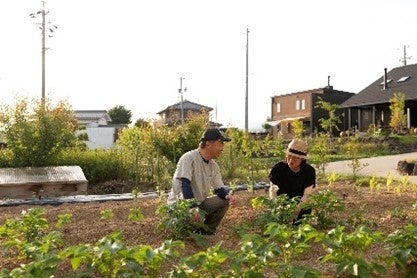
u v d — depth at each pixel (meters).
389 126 37.44
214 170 6.09
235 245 5.47
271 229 4.24
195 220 5.51
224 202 6.01
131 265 3.60
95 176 14.98
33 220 5.50
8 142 14.66
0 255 5.20
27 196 11.81
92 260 3.73
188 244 5.47
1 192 11.58
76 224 6.77
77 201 10.07
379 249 5.05
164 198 9.40
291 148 6.32
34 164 14.61
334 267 4.57
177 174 5.86
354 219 6.21
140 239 5.66
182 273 3.59
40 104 14.88
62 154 15.15
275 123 52.97
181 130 15.43
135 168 15.13
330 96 47.94
